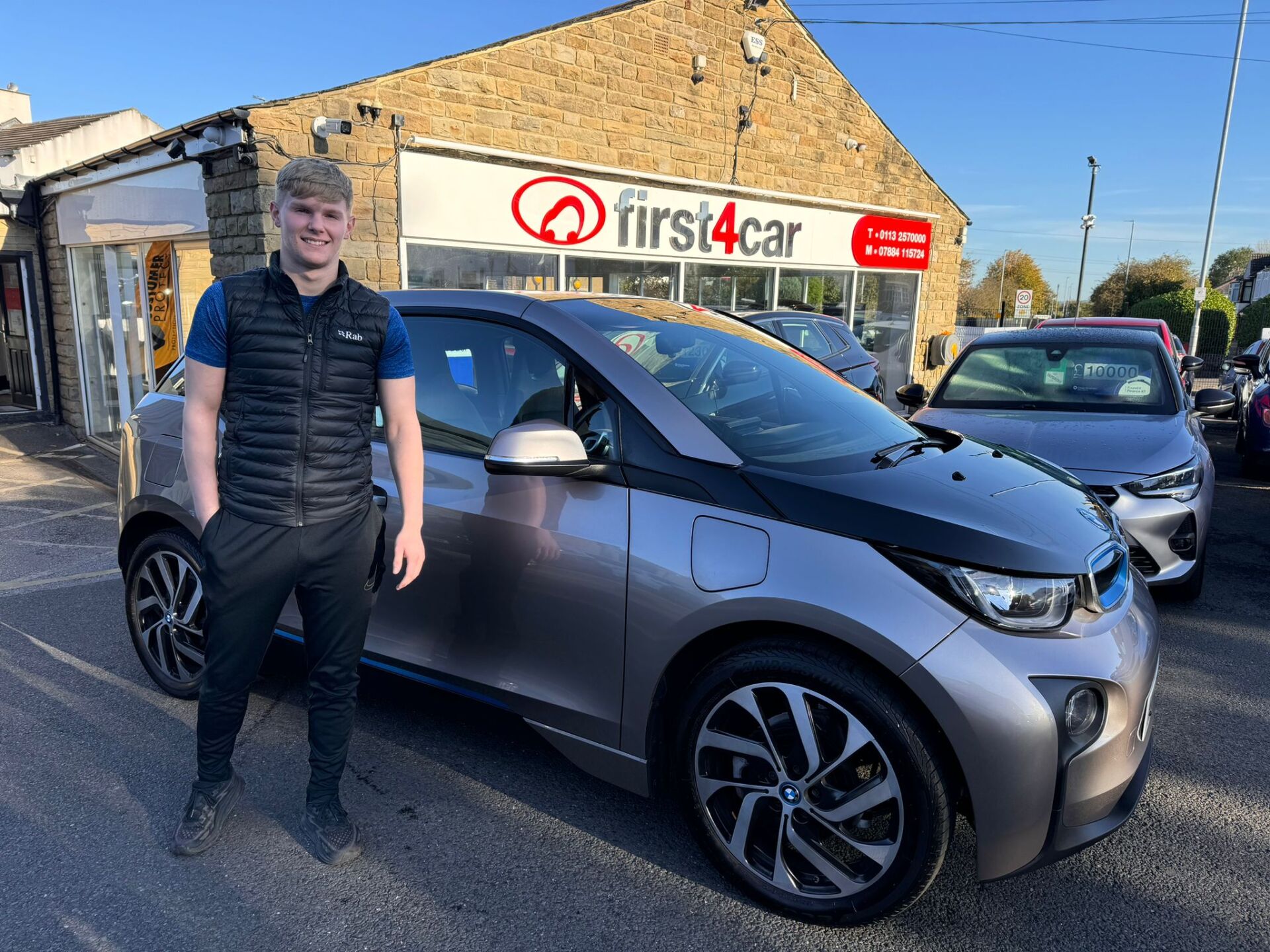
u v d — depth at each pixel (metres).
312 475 2.21
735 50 10.55
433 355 2.89
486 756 3.05
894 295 13.91
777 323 8.52
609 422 2.48
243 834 2.59
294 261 2.11
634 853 2.54
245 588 2.23
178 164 7.39
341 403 2.21
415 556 2.35
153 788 2.82
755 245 11.27
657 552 2.28
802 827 2.21
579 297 3.00
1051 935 2.21
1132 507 4.12
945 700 1.96
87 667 3.76
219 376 2.17
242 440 2.19
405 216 7.76
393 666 2.85
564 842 2.58
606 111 9.31
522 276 8.88
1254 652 4.06
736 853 2.30
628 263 9.91
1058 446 4.43
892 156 13.12
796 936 2.20
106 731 3.19
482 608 2.62
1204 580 5.17
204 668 2.39
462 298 2.93
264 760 3.00
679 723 2.35
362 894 2.34
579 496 2.44
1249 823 2.71
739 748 2.25
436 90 7.84
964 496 2.32
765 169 11.23
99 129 12.95
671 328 2.98
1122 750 2.12
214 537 2.21
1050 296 73.12
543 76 8.67
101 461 9.05
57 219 10.22
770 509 2.20
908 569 2.05
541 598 2.49
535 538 2.48
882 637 1.99
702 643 2.29
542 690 2.54
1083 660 2.05
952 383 5.71
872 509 2.15
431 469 2.73
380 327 2.24
